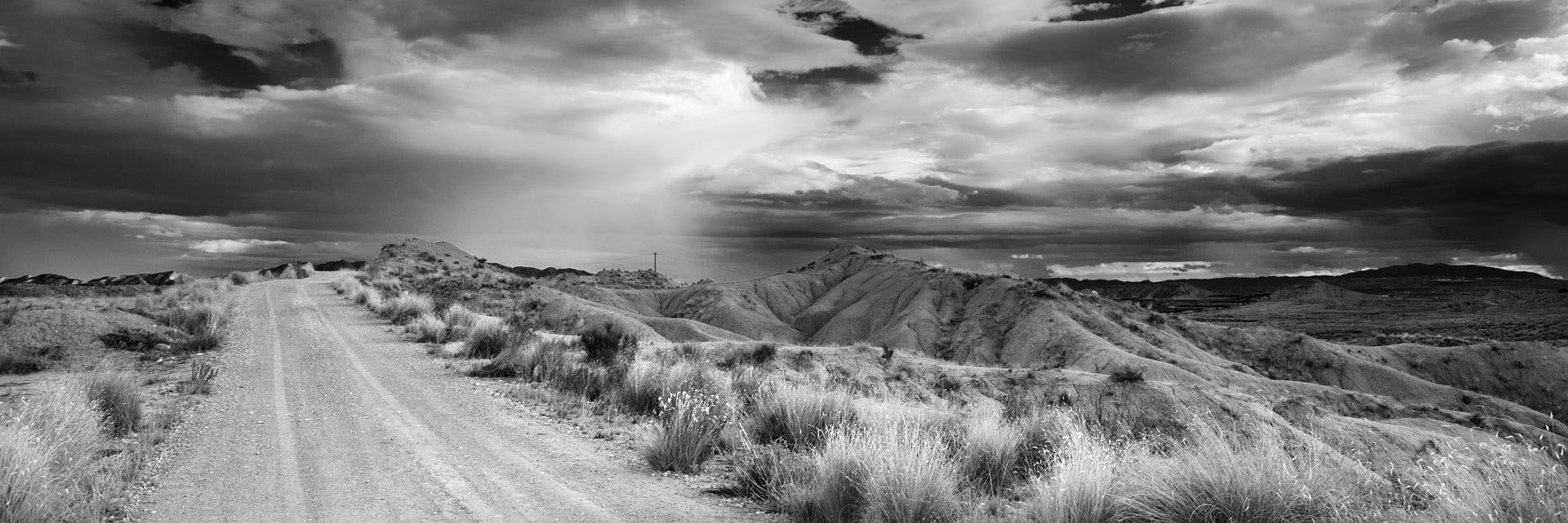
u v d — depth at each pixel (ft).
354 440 33.86
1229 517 18.78
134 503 24.39
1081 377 102.94
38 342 59.41
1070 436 26.20
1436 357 315.37
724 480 27.53
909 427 27.96
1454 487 17.46
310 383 49.85
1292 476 19.40
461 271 240.73
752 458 28.43
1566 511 15.46
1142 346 285.84
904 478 21.94
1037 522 20.68
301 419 38.50
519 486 26.53
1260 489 18.94
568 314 172.35
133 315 73.72
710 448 31.27
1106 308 338.95
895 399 56.80
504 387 49.19
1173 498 19.47
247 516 23.24
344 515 23.39
